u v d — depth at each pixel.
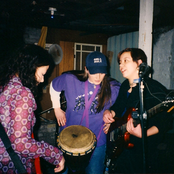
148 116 1.42
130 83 1.73
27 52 1.16
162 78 4.00
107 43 5.42
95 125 1.85
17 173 1.07
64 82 1.93
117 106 1.86
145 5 1.98
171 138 2.95
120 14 3.93
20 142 1.01
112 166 1.85
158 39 4.03
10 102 1.05
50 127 3.53
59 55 4.80
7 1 3.09
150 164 1.48
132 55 1.61
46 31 4.52
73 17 3.69
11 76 1.14
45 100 4.75
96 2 3.11
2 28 3.90
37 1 3.13
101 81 1.85
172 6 3.13
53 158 1.18
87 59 1.76
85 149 1.39
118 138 1.69
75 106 1.87
